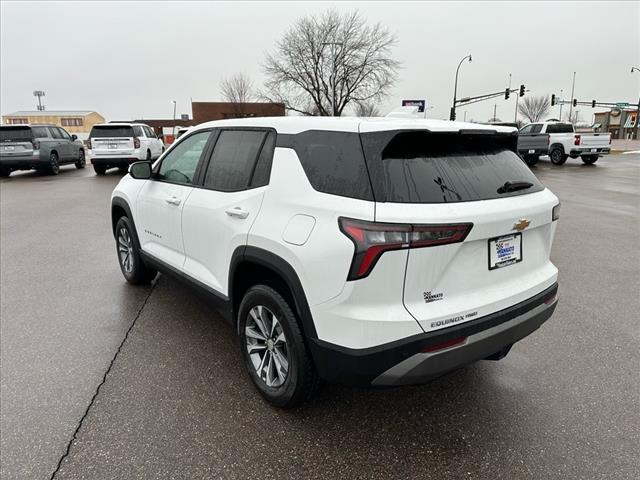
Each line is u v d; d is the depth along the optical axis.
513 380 3.19
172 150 4.04
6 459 2.43
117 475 2.33
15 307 4.41
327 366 2.39
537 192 2.74
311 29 43.41
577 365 3.39
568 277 5.40
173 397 2.98
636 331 3.94
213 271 3.28
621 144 46.50
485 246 2.40
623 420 2.76
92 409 2.85
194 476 2.33
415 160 2.32
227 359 3.46
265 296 2.72
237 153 3.15
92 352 3.54
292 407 2.81
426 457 2.46
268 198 2.71
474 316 2.35
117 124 16.52
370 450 2.51
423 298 2.23
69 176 17.00
